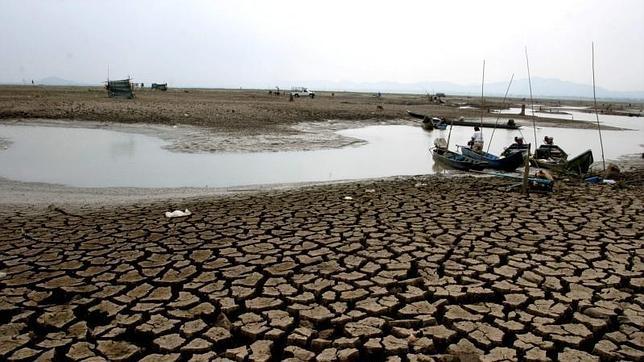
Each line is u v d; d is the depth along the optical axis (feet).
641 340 15.39
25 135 72.28
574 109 263.70
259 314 17.17
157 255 22.94
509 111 202.49
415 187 42.11
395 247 24.34
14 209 32.45
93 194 38.60
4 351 14.52
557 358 14.44
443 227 28.17
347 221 29.43
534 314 17.21
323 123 107.04
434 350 15.07
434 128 113.09
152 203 34.81
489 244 24.99
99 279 20.03
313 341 15.17
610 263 22.33
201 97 179.32
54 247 23.99
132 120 89.86
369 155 67.15
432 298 18.52
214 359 14.35
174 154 60.34
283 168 54.39
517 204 34.91
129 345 14.99
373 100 238.48
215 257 22.72
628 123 163.63
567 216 31.22
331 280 20.07
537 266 21.84
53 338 15.40
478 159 57.67
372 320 16.65
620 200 37.01
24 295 18.45
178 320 16.61
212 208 32.94
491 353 14.66
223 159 58.59
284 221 29.40
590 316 17.22
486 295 18.66
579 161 51.08
